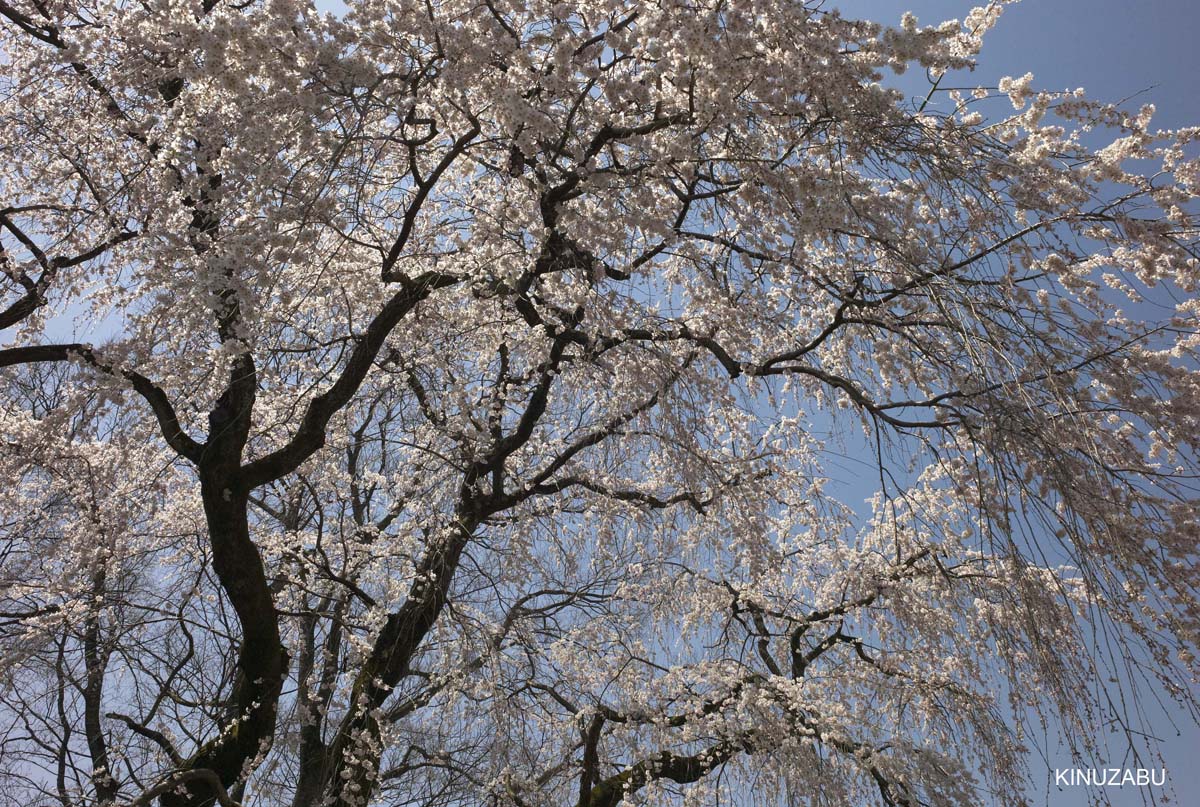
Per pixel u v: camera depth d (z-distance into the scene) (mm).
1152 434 4238
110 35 5195
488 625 6883
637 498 6770
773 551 6199
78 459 6367
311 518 8023
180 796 5262
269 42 4215
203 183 4500
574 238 5098
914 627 7465
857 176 4387
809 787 6746
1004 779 6168
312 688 6750
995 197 3910
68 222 5551
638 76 4836
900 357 4641
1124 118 4277
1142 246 4156
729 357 5574
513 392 7320
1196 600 3707
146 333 4762
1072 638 3766
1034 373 3764
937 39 4027
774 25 4109
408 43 4574
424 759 7867
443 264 5906
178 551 7406
